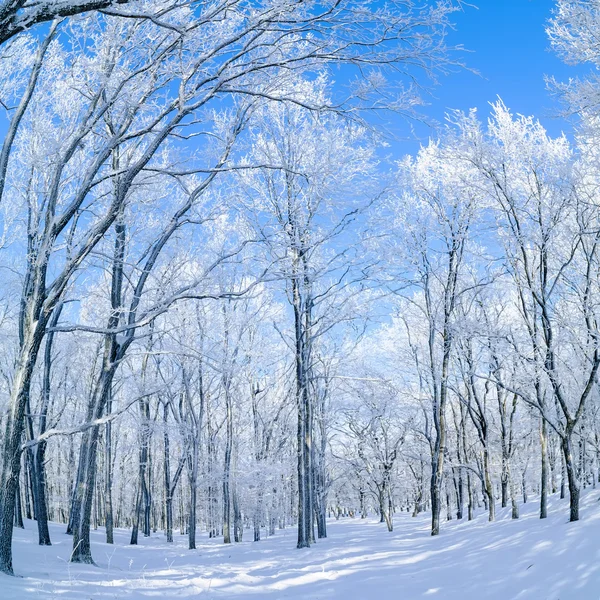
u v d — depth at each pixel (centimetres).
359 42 758
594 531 1027
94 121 880
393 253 1766
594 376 1341
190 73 825
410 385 2386
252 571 1209
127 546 2098
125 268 1484
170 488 2781
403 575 1106
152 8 868
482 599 864
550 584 849
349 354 2344
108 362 1224
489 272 1939
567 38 1109
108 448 2327
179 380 2292
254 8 777
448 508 3073
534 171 1539
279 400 2866
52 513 4406
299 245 1210
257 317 2502
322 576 1129
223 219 1714
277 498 2831
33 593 667
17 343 1961
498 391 2231
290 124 1698
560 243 1572
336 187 1340
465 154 1650
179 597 822
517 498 3328
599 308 1480
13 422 816
